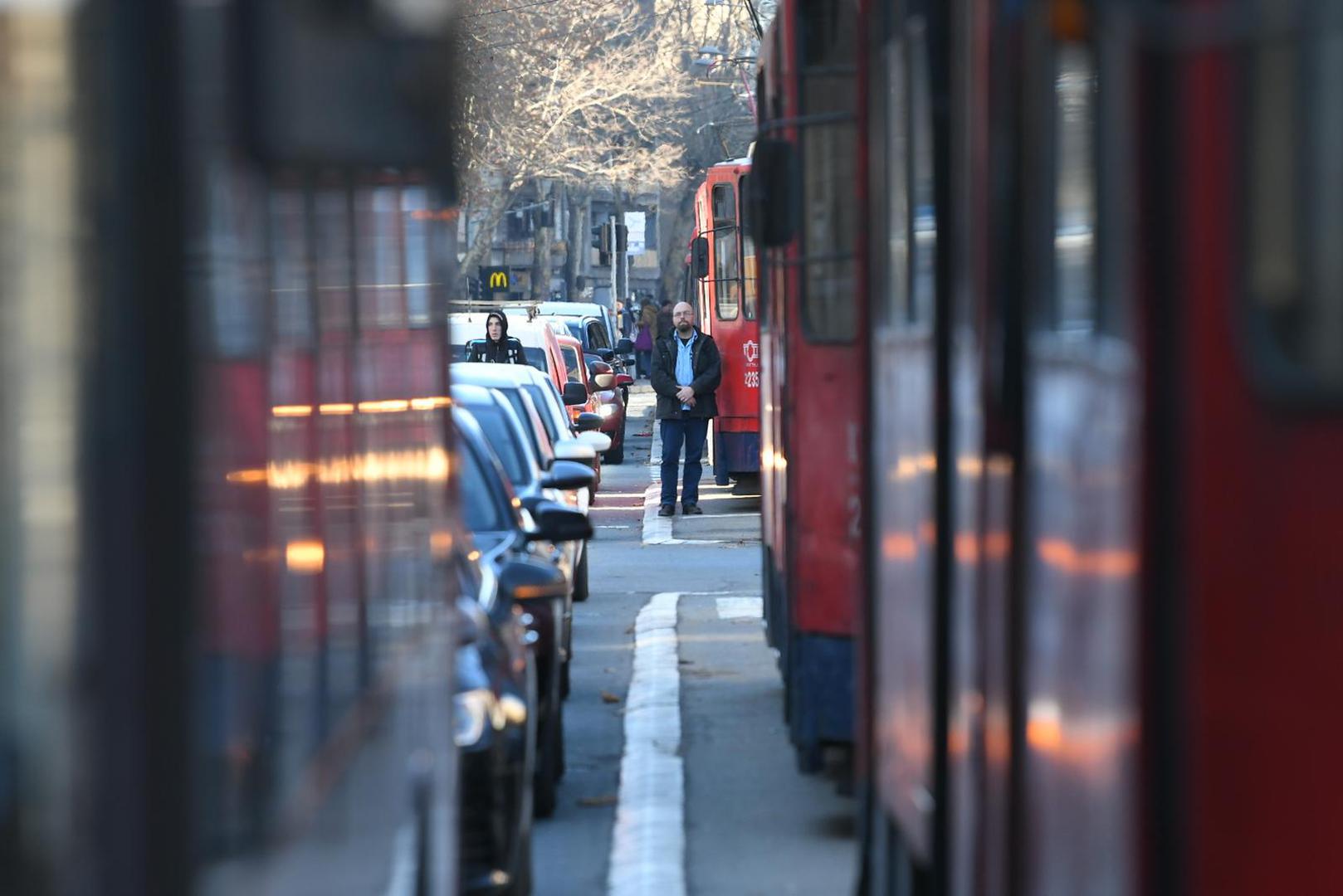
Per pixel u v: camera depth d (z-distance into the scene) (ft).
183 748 25.23
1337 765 35.86
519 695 86.58
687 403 294.05
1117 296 38.93
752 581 224.33
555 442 170.71
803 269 106.73
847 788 115.85
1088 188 41.16
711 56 608.19
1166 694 36.78
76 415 23.82
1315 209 34.68
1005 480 48.03
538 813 110.52
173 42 25.48
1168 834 36.78
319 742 35.24
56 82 23.66
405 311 47.32
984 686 50.70
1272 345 35.45
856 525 105.50
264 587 30.99
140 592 24.49
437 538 56.03
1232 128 35.40
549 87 636.07
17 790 22.98
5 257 22.74
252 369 30.25
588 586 221.46
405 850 46.50
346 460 38.86
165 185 25.20
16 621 22.91
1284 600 35.86
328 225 36.96
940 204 58.59
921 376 62.34
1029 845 46.06
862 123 78.89
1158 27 36.22
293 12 29.63
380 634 43.16
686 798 113.70
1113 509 39.17
